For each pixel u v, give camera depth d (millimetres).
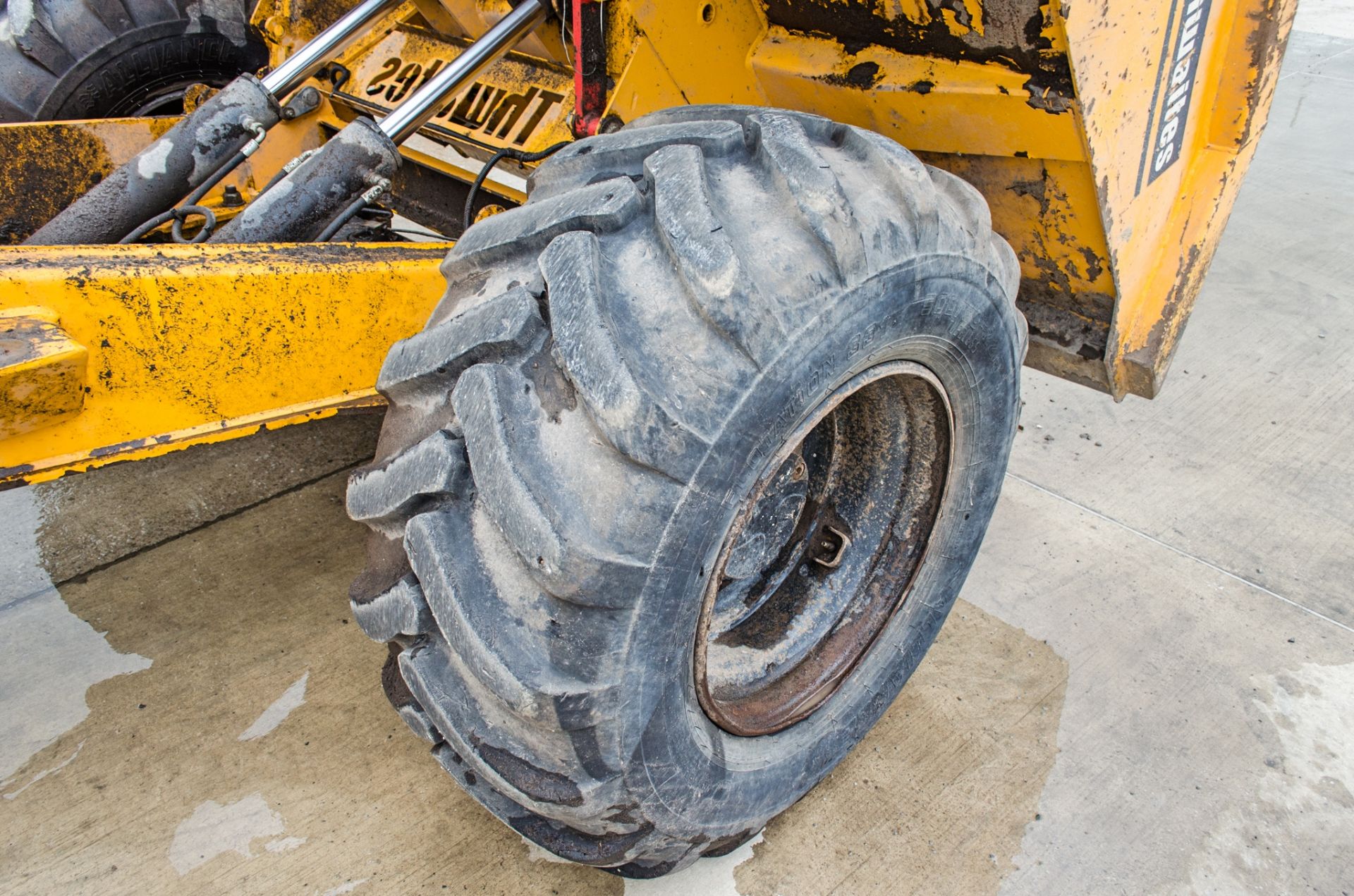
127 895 1689
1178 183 2043
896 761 1978
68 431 1338
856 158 1355
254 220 1718
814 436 1794
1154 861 1794
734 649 1737
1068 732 2055
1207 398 3307
